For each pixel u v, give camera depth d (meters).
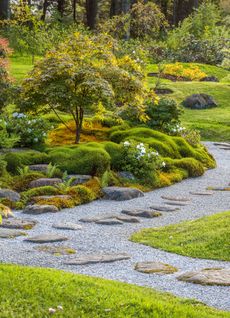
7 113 14.04
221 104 24.66
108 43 14.25
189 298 5.41
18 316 4.50
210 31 37.44
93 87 12.13
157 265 6.49
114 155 12.39
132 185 11.77
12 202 9.73
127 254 7.00
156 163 12.55
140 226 8.75
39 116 13.70
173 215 9.57
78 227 8.44
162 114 15.40
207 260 6.84
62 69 12.40
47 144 12.95
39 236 7.70
